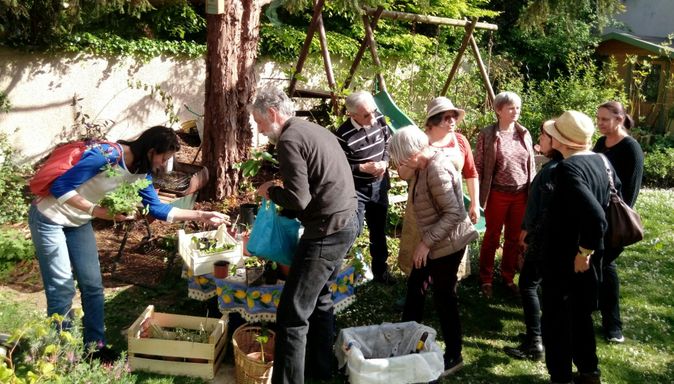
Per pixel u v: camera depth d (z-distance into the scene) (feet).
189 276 14.05
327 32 43.86
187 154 29.19
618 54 48.85
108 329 14.12
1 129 28.94
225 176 22.79
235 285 12.92
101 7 26.07
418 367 11.74
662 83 44.19
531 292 13.99
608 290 14.52
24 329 9.31
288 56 40.65
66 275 11.71
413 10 48.24
